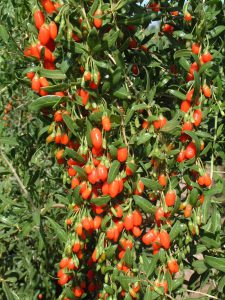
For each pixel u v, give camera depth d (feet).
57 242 3.16
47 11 1.95
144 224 2.40
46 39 1.94
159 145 2.07
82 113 2.09
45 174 3.00
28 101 3.24
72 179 2.11
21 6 2.52
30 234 3.14
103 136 1.97
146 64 2.31
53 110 2.07
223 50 2.29
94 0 1.91
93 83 1.93
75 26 1.96
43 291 3.27
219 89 2.09
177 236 2.09
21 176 2.84
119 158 1.98
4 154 2.71
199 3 2.06
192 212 2.07
